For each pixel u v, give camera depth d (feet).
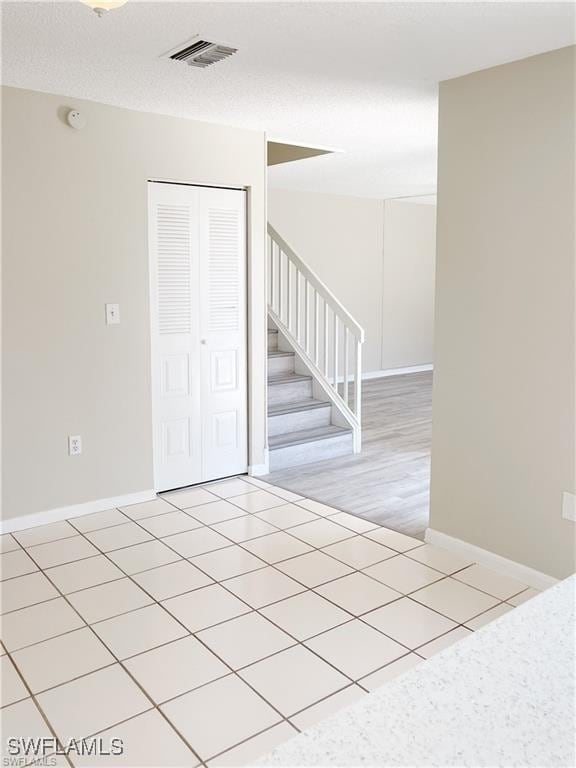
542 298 9.29
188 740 6.54
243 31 8.38
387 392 26.84
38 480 12.07
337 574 10.19
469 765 2.36
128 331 12.90
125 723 6.79
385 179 21.85
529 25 8.03
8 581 9.89
